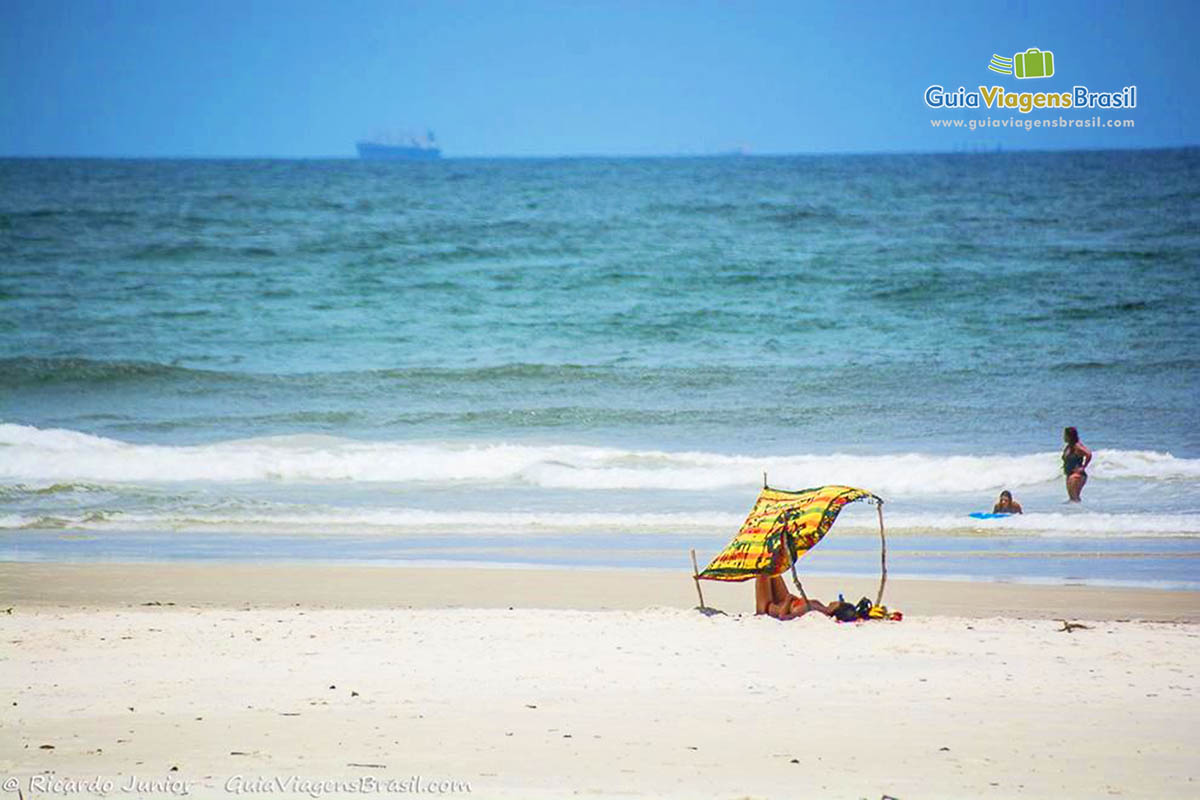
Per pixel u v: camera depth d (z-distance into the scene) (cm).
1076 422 7550
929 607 3838
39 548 4897
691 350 10019
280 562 4631
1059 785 2055
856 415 7862
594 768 2133
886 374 8981
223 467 6538
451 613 3681
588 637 3272
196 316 11525
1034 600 3944
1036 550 4838
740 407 8144
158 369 9012
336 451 6875
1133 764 2172
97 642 3206
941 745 2283
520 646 3153
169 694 2658
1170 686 2750
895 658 3017
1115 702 2606
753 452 7006
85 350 10056
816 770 2128
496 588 4156
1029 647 3148
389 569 4494
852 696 2648
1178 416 7631
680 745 2277
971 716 2488
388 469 6562
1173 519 5325
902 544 4975
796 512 3594
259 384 8938
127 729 2380
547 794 1988
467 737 2330
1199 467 6306
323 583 4234
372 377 9112
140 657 3027
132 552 4822
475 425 7806
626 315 11438
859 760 2189
